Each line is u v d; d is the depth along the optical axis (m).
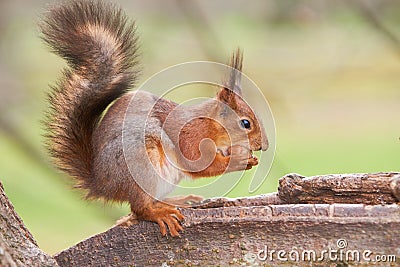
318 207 2.64
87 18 2.78
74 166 2.76
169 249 2.68
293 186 2.70
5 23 3.41
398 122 3.86
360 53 3.60
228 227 2.66
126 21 2.79
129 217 2.72
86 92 2.77
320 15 3.40
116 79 2.78
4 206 2.67
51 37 2.78
